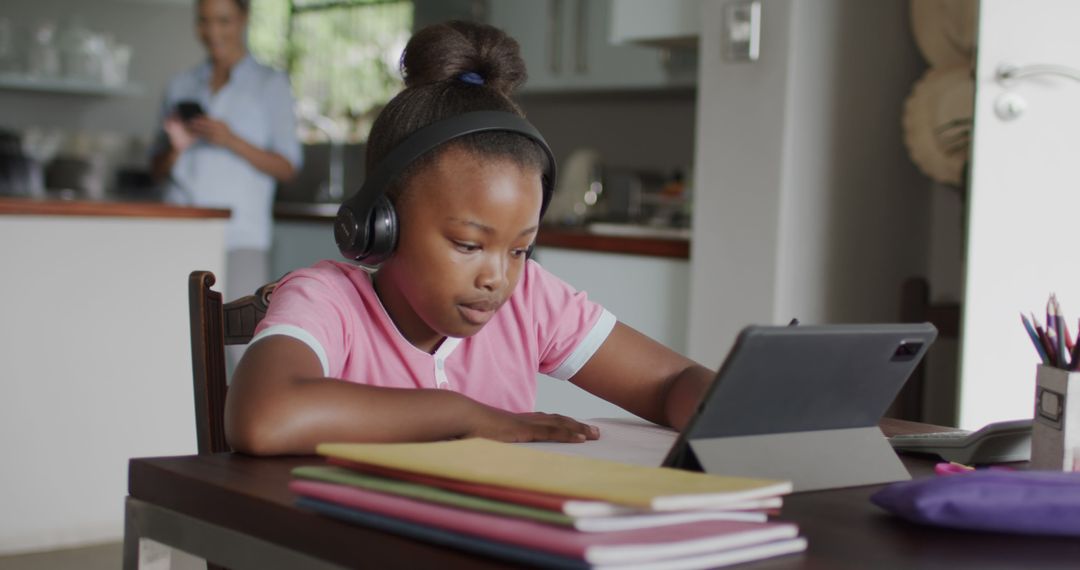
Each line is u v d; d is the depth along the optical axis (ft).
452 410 3.01
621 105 15.44
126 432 9.64
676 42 10.63
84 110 18.19
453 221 3.19
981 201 7.97
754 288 9.05
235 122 13.16
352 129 18.74
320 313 3.47
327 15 19.44
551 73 14.96
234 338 3.97
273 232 16.98
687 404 3.71
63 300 9.30
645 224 13.61
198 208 9.94
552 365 4.13
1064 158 7.98
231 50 13.23
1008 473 2.40
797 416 2.71
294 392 2.90
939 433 3.70
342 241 3.32
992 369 8.05
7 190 15.61
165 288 9.81
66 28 16.75
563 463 2.28
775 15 8.91
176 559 5.08
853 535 2.28
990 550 2.22
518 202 3.21
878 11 9.45
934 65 9.38
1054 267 8.04
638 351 4.07
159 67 18.72
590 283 10.24
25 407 9.18
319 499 2.27
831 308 9.33
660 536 1.91
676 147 14.84
